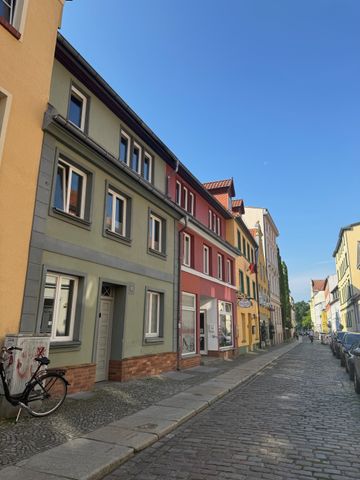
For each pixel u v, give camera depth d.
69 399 8.00
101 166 10.27
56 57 9.44
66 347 8.55
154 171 14.02
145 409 7.53
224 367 15.85
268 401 8.95
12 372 6.29
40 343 6.87
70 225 9.02
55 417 6.57
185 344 15.48
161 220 14.33
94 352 9.46
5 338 6.68
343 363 17.22
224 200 23.88
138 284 11.98
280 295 55.50
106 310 10.99
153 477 4.40
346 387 11.11
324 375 14.14
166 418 6.82
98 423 6.36
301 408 8.15
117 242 11.00
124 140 12.52
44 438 5.43
